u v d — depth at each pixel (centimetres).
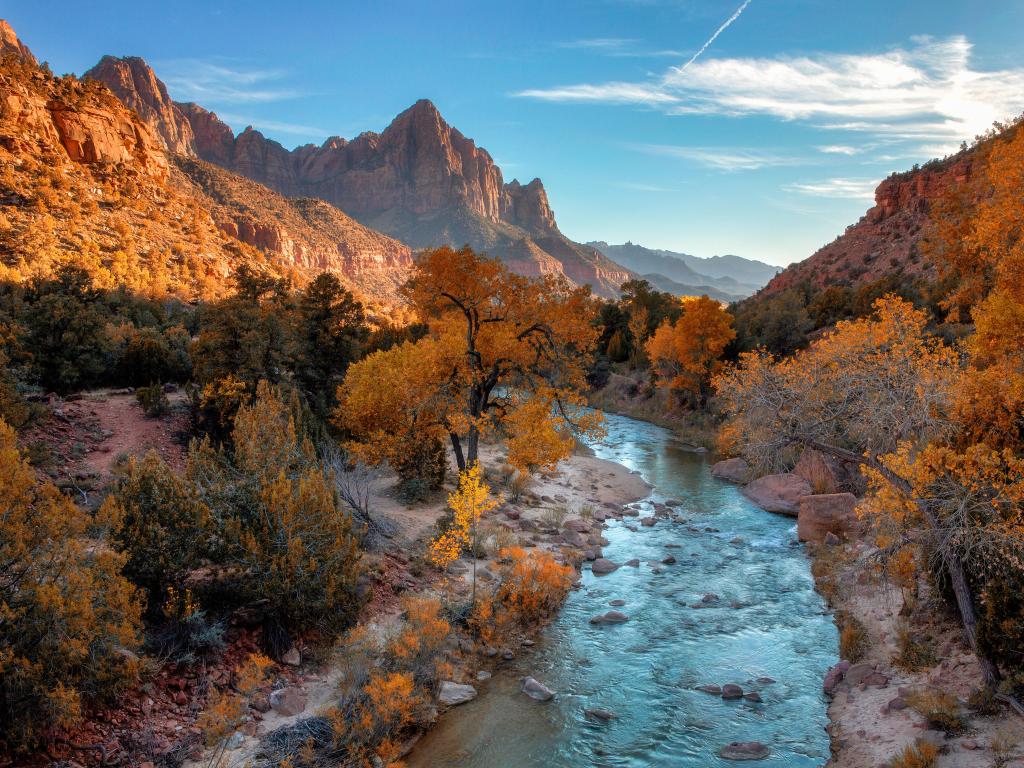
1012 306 1295
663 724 1111
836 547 1995
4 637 841
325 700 1072
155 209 11550
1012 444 1180
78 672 883
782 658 1362
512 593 1533
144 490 1176
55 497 1014
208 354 2333
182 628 1074
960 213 1667
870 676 1188
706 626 1523
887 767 898
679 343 5178
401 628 1293
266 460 1391
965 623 1058
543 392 2120
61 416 1961
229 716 934
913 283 6394
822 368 1421
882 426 1327
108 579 960
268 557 1194
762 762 994
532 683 1217
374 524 1750
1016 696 934
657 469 3522
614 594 1725
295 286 12975
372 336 5312
